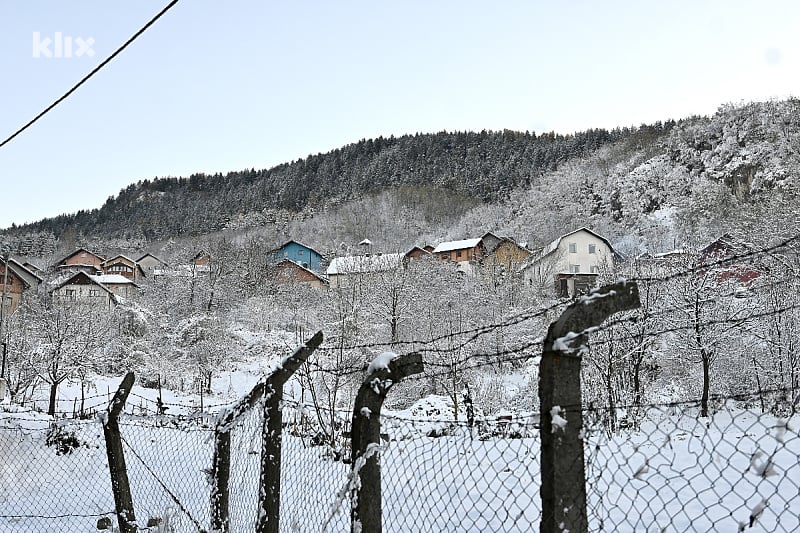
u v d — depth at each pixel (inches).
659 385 903.1
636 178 3698.3
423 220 5265.8
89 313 1250.6
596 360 741.9
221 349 1393.9
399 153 6697.8
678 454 305.4
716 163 3472.0
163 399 1154.7
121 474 210.1
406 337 1198.9
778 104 3654.0
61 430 371.2
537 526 210.2
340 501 127.6
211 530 172.9
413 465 274.8
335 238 4955.7
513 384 984.3
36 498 312.2
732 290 807.7
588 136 5506.9
